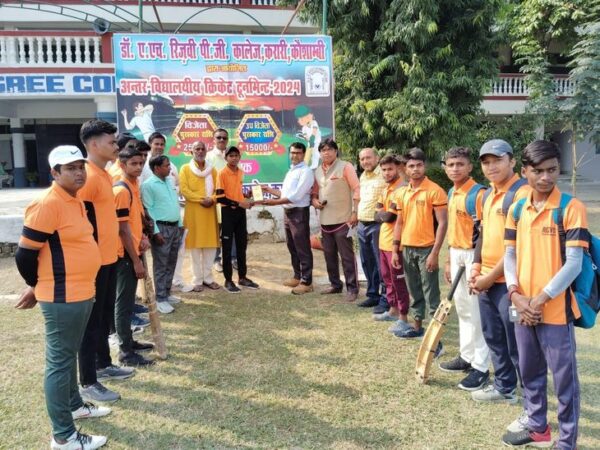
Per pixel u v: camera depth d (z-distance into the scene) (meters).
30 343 4.39
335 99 11.35
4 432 3.00
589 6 14.20
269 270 7.00
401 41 10.40
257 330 4.70
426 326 4.74
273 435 2.97
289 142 8.28
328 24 11.07
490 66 10.91
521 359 2.75
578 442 2.84
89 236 2.75
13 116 16.64
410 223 4.14
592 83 10.04
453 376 3.74
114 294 3.63
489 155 3.03
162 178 5.15
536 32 15.45
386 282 4.81
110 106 13.45
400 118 10.47
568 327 2.55
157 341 4.03
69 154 2.59
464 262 3.55
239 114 8.15
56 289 2.62
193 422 3.11
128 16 16.05
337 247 5.70
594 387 3.47
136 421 3.12
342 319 4.99
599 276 2.55
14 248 7.75
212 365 3.93
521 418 2.94
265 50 8.14
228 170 5.76
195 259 5.91
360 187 5.29
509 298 2.73
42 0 15.73
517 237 2.71
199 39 7.99
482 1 10.41
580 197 14.91
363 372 3.80
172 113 7.99
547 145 2.49
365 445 2.87
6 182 18.20
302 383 3.62
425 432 2.99
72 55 14.51
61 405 2.73
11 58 13.03
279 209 8.65
